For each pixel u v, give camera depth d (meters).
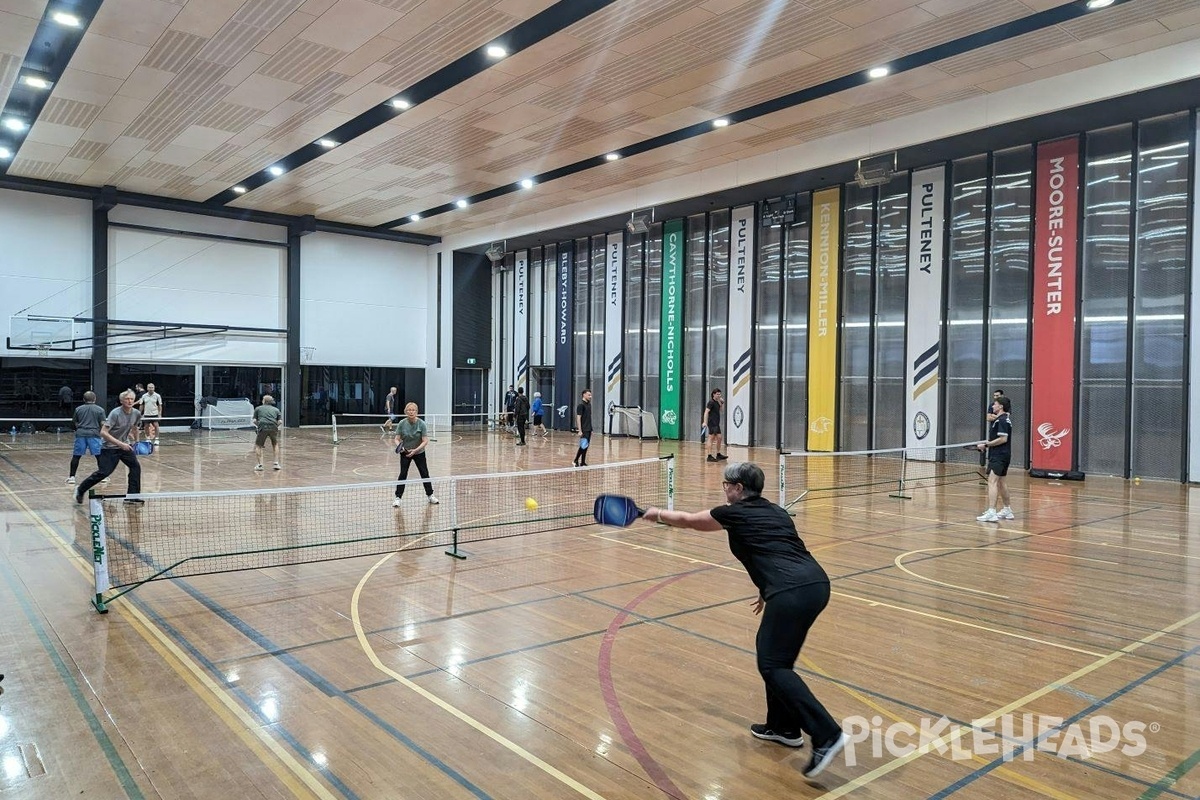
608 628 5.23
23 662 4.52
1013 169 15.05
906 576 6.70
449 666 4.50
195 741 3.54
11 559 7.01
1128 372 13.71
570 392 25.36
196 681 4.25
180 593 6.00
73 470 11.64
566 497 11.16
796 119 14.62
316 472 13.52
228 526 8.64
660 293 22.38
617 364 23.50
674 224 21.73
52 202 20.84
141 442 10.12
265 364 24.69
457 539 8.09
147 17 10.71
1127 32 10.85
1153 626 5.34
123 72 12.59
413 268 27.94
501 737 3.61
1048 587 6.34
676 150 16.75
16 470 13.20
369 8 10.38
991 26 10.62
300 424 25.47
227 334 23.95
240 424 23.97
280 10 10.48
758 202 19.52
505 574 6.69
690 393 21.56
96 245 21.28
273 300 24.84
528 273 27.09
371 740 3.56
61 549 7.40
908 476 14.00
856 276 17.59
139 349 22.36
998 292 15.34
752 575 3.56
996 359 15.38
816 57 11.67
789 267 18.98
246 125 15.24
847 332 17.80
